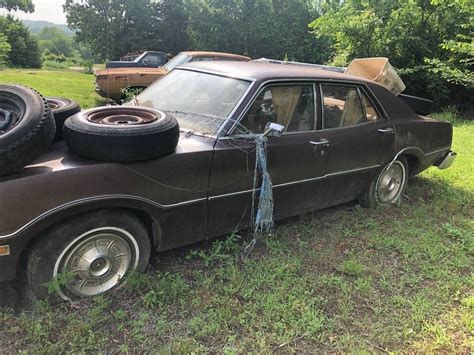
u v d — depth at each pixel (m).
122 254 3.15
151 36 35.81
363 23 15.48
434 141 5.45
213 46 30.50
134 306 3.04
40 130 2.69
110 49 35.62
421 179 6.45
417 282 3.61
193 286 3.31
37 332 2.65
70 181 2.74
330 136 4.21
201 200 3.38
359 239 4.34
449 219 5.00
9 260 2.64
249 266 3.61
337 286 3.46
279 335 2.87
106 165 2.88
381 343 2.90
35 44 55.12
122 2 35.31
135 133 2.87
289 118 3.95
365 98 4.66
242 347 2.73
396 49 15.78
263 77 3.80
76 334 2.66
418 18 15.52
